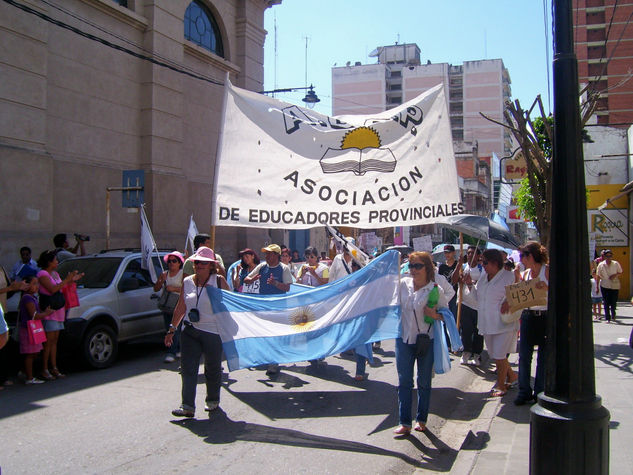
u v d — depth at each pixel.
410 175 7.75
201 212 19.98
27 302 7.61
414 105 7.88
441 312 5.71
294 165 7.42
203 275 6.11
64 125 14.91
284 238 26.03
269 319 6.52
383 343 11.25
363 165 7.63
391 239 35.06
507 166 19.47
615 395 6.67
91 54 15.66
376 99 91.25
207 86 20.27
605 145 23.45
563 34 3.85
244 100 7.26
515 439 5.32
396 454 5.14
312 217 7.42
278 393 7.21
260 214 7.18
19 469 4.68
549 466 3.58
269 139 7.35
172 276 8.96
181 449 5.18
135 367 8.83
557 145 3.85
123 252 10.49
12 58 13.22
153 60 16.22
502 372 7.06
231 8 21.53
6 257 12.91
